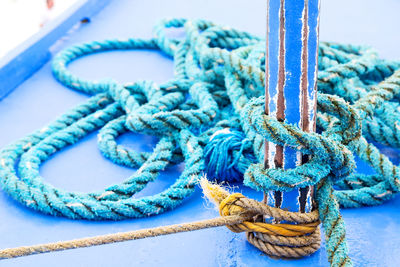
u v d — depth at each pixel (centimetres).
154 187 150
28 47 199
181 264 129
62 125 169
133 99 169
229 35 201
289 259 128
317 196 124
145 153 158
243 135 153
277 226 124
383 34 217
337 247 120
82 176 155
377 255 130
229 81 167
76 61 213
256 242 128
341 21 233
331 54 181
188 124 155
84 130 168
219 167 148
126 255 132
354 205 141
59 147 163
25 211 144
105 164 159
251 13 250
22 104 183
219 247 132
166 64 208
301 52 115
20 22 293
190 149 150
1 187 150
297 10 113
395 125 152
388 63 176
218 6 260
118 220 141
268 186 121
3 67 185
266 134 118
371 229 136
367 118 150
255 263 128
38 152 159
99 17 255
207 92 167
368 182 145
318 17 115
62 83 194
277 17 114
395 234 135
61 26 224
